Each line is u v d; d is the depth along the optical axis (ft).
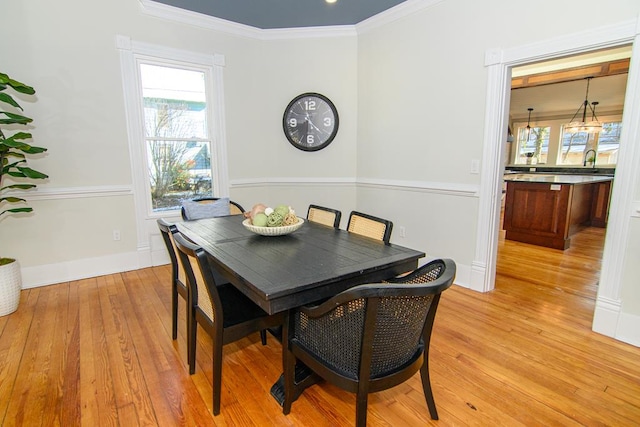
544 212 14.82
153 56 11.48
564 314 8.58
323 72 13.66
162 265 12.46
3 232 9.73
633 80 6.81
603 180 17.22
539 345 7.21
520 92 24.35
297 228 7.03
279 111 14.16
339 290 4.90
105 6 10.48
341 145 14.01
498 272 11.69
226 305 5.96
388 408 5.51
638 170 6.87
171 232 6.03
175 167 12.60
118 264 11.64
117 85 10.96
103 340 7.41
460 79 9.95
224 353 7.07
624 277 7.23
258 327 5.57
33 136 9.84
